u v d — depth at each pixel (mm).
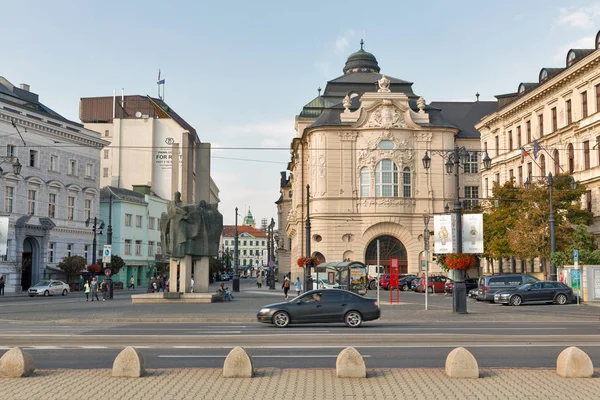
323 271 65312
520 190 53094
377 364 13828
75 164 70750
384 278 68625
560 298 40031
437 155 73438
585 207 51812
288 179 123500
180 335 19781
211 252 43562
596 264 43344
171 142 103125
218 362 14141
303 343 17484
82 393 10492
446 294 57156
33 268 64062
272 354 15312
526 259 54781
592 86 50531
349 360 11789
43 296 55250
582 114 52312
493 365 13664
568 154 54406
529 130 62750
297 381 11477
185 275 42406
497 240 54562
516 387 10953
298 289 51656
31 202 63844
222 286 44688
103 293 47812
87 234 73000
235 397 10219
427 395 10359
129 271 85625
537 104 60156
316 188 72562
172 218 42438
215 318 27234
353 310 23547
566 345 16859
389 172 72188
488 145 72750
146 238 90438
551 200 44344
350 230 71625
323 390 10719
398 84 81688
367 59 89062
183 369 12688
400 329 22266
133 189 97688
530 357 14781
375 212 71438
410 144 73438
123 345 17125
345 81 84188
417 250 71938
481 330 21609
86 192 72562
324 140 72625
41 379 11664
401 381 11469
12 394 10422
